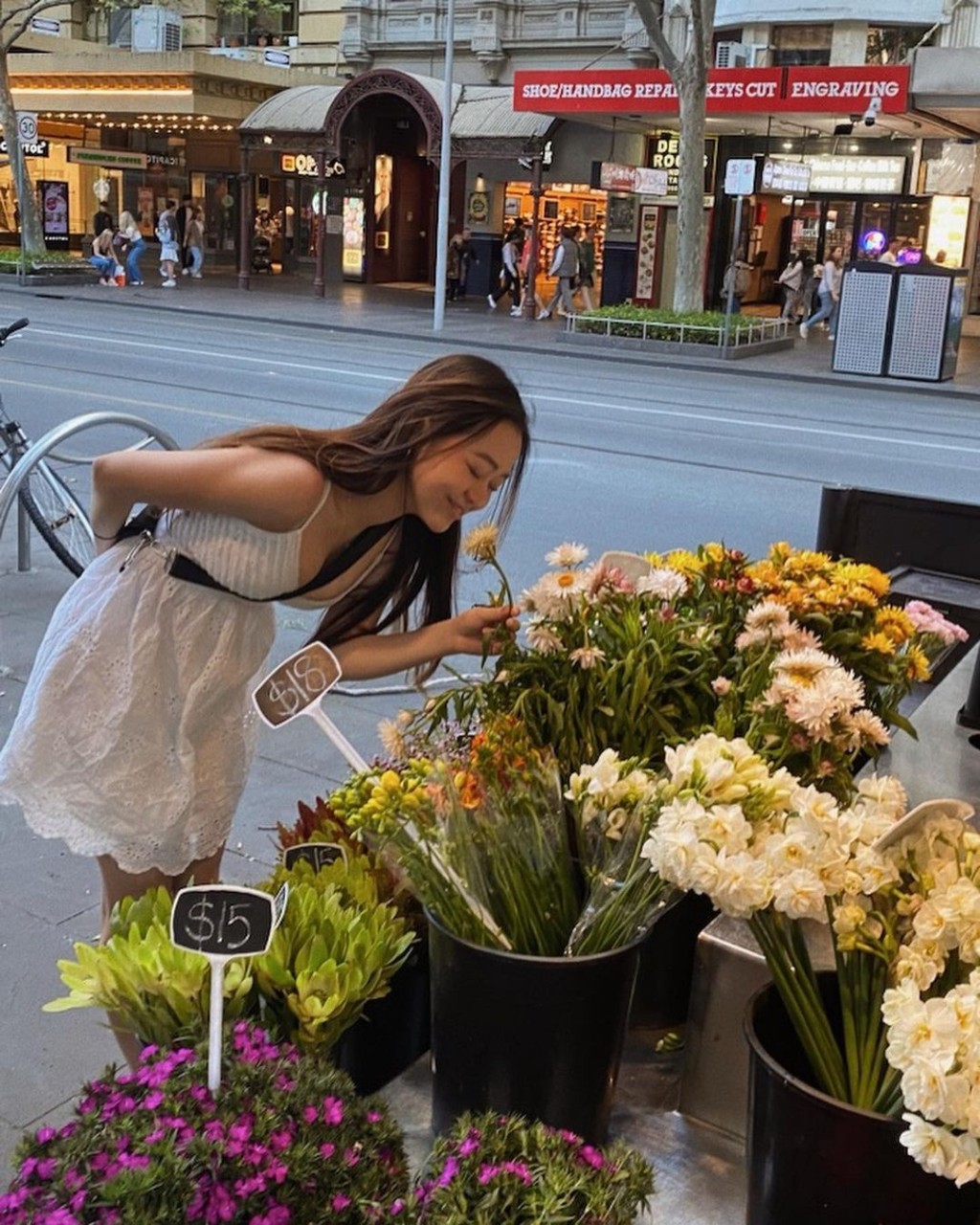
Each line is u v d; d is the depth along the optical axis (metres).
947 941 1.44
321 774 4.58
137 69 29.61
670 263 27.25
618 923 1.67
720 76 20.88
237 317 21.77
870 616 2.32
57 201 32.72
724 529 8.31
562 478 9.62
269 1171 1.38
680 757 1.63
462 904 1.71
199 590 2.20
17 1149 1.48
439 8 29.38
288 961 1.84
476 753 1.83
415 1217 1.43
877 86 19.86
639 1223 1.64
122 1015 1.85
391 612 2.31
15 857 3.94
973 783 2.52
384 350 17.98
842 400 15.67
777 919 1.50
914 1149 1.26
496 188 29.20
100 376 13.47
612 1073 1.73
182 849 2.33
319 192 27.44
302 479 2.05
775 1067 1.46
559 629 2.06
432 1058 1.88
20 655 5.49
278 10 31.06
